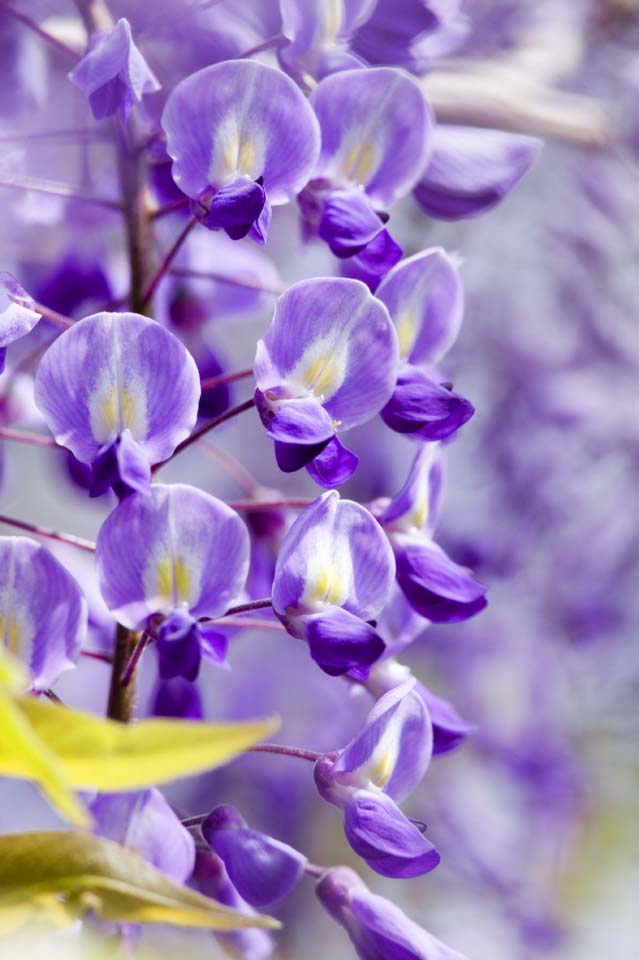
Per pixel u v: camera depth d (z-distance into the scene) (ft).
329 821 2.76
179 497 1.55
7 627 1.53
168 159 1.64
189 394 1.55
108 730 1.37
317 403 1.58
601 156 2.66
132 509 1.55
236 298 1.84
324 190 1.65
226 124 1.58
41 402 1.54
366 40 1.70
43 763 1.33
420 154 1.66
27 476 2.16
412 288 1.64
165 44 1.67
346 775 1.59
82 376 1.54
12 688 1.35
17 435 1.68
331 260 2.08
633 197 2.78
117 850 1.42
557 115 2.02
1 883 1.41
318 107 1.64
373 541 1.59
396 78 1.64
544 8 2.08
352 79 1.64
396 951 1.58
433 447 1.67
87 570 1.81
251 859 1.56
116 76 1.56
